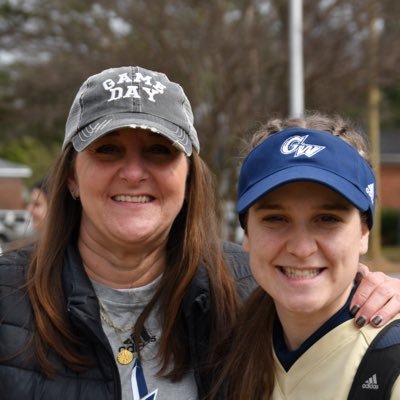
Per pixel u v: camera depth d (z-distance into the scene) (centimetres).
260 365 236
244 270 284
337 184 213
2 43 1273
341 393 214
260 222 225
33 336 239
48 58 1277
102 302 254
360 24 1169
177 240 264
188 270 258
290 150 223
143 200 250
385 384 204
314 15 1173
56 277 249
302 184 215
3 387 235
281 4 1129
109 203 249
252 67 1170
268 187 215
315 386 220
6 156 3148
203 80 1189
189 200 265
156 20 1136
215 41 1145
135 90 248
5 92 1375
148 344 252
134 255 253
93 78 256
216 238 274
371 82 1205
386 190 3409
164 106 249
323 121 246
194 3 1148
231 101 1193
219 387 246
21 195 3002
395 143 3588
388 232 3086
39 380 236
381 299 223
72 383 238
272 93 1186
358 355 215
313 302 218
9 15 1272
